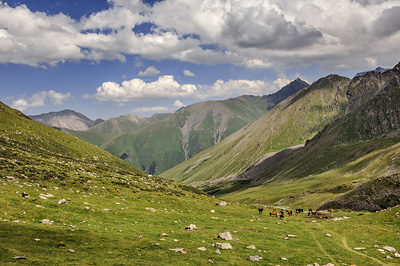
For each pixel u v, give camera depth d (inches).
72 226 1526.8
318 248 1621.6
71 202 2089.1
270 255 1424.7
